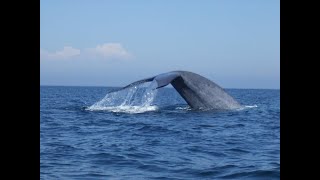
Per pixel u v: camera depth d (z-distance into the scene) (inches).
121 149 561.3
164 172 418.9
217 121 916.0
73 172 414.0
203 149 566.6
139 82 971.3
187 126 827.4
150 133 731.4
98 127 820.0
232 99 1164.5
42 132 756.0
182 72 1039.0
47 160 479.8
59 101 1947.6
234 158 499.8
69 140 652.7
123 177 394.6
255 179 385.7
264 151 554.6
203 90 1058.7
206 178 391.5
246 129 804.6
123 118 967.6
